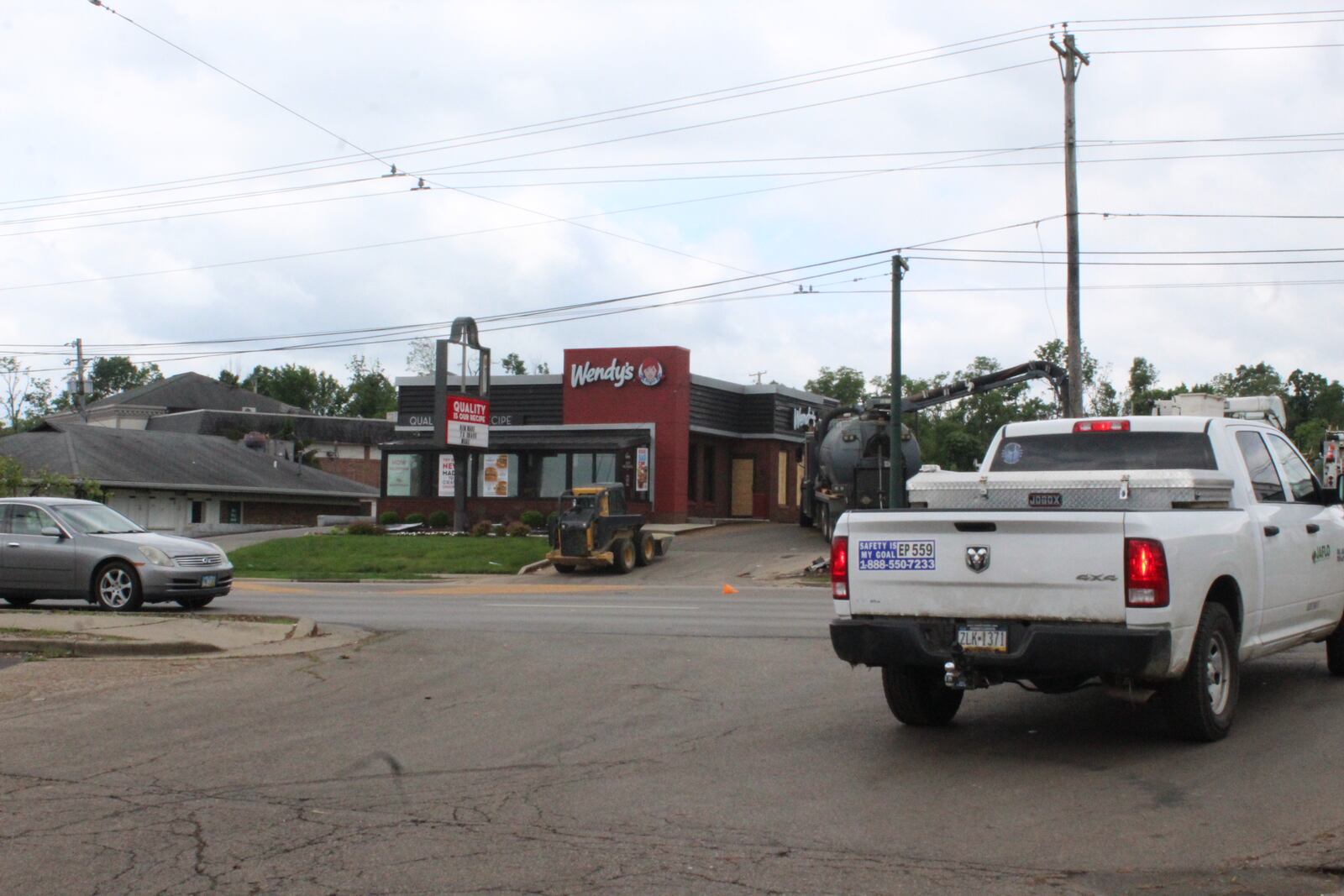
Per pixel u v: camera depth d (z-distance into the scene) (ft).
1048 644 24.21
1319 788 22.34
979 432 191.72
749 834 20.13
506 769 24.89
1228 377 278.26
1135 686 25.32
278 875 18.20
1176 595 23.77
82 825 20.99
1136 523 23.75
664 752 26.30
